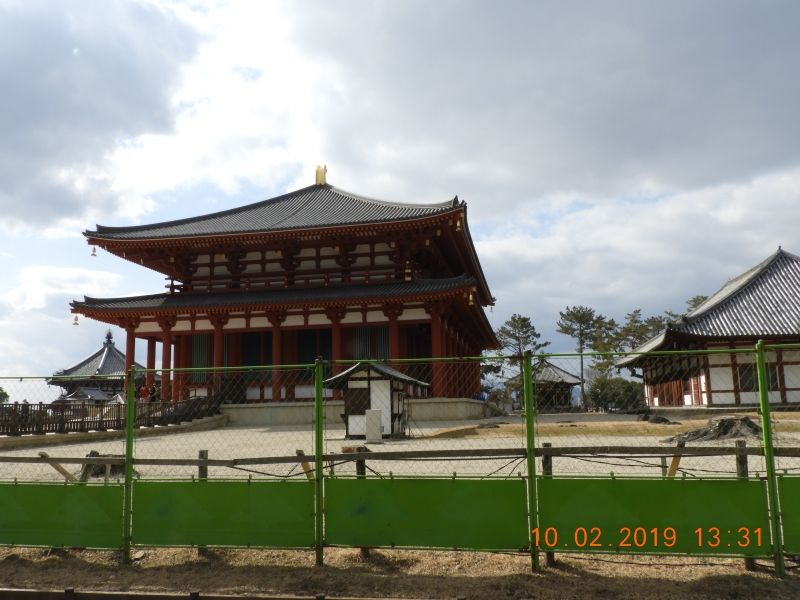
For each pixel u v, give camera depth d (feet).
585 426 86.43
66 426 91.15
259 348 156.46
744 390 132.46
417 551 34.63
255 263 160.76
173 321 150.82
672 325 137.18
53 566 34.71
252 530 33.94
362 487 33.47
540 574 31.17
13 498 36.22
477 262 184.14
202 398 130.31
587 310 333.01
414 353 160.86
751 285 146.82
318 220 159.02
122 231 166.09
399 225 145.28
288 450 76.07
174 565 34.24
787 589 28.94
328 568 32.91
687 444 76.18
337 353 143.02
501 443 74.59
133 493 35.19
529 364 32.86
